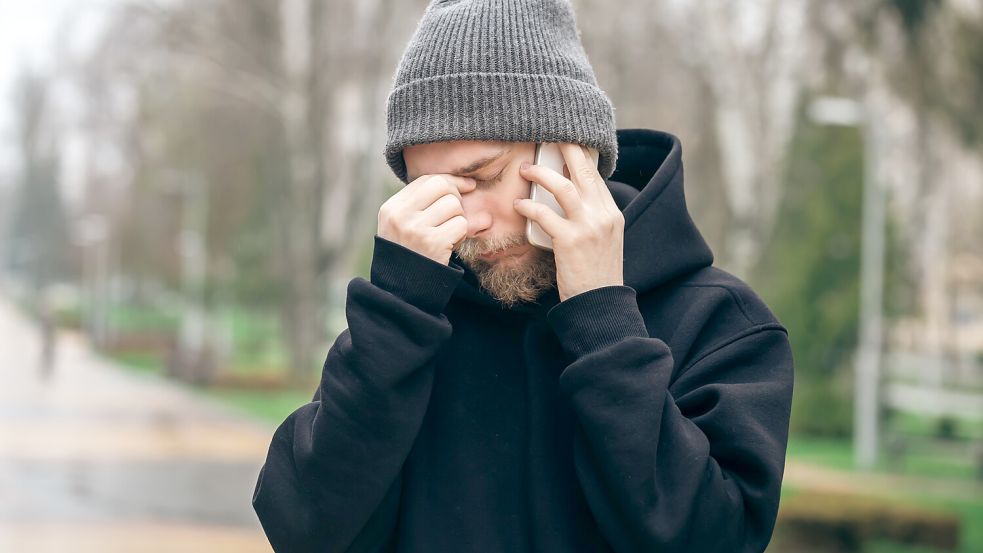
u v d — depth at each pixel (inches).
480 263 69.7
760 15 736.3
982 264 1224.8
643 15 778.8
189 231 1659.7
